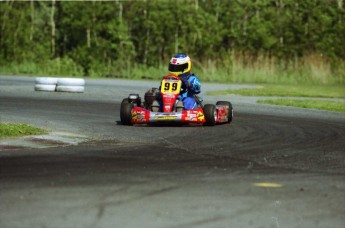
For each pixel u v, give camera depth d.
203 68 110.88
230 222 16.12
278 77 105.56
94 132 35.03
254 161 25.73
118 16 132.12
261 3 133.38
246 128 38.62
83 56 122.81
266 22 128.75
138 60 127.44
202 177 21.80
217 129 37.78
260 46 124.31
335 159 26.94
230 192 19.44
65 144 29.66
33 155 25.95
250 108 54.44
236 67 107.94
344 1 136.38
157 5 127.81
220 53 122.44
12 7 138.62
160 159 25.67
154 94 39.81
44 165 23.56
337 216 16.89
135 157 26.06
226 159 26.11
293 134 36.06
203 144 30.86
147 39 126.50
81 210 16.95
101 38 127.19
